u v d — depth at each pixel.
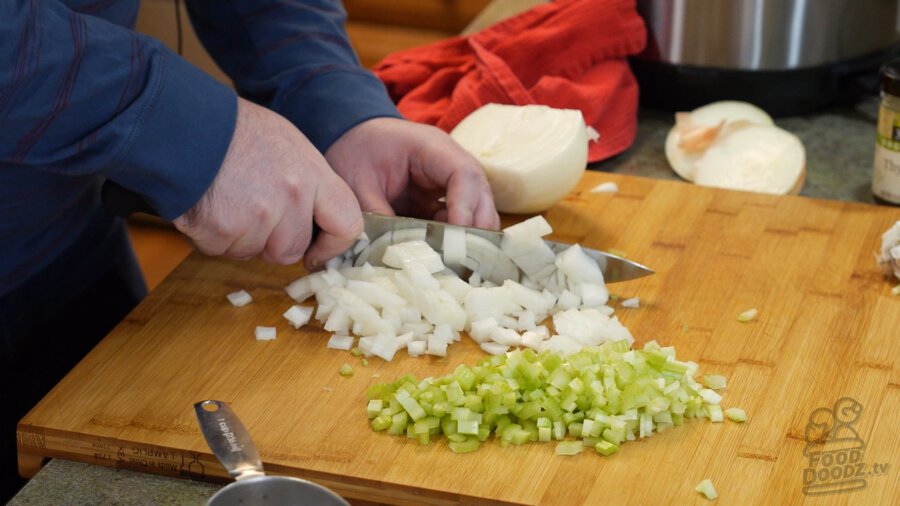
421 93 1.59
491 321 1.11
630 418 0.94
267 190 1.04
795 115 1.64
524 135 1.32
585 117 1.50
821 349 1.06
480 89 1.49
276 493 0.79
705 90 1.61
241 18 1.31
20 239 1.18
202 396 1.02
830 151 1.54
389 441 0.95
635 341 1.09
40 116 0.91
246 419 0.98
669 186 1.39
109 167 0.96
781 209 1.31
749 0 1.51
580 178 1.34
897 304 1.12
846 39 1.56
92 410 1.00
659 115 1.70
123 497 0.92
